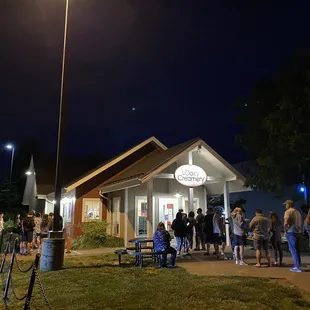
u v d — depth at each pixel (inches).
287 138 632.4
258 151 797.9
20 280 340.2
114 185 716.0
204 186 774.5
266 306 242.5
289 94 645.9
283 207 1027.9
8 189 1569.9
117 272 375.2
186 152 599.2
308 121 608.4
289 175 740.7
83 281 327.9
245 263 422.0
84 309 239.1
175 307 239.9
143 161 858.8
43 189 1005.8
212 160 645.9
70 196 863.7
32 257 526.0
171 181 740.7
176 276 347.3
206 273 366.6
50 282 327.3
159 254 408.5
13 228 727.1
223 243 487.2
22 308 245.8
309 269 375.6
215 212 504.1
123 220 724.0
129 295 272.4
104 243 690.8
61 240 407.5
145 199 733.9
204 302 251.1
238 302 251.8
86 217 806.5
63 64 448.5
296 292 273.0
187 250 523.8
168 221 719.7
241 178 649.6
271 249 567.8
